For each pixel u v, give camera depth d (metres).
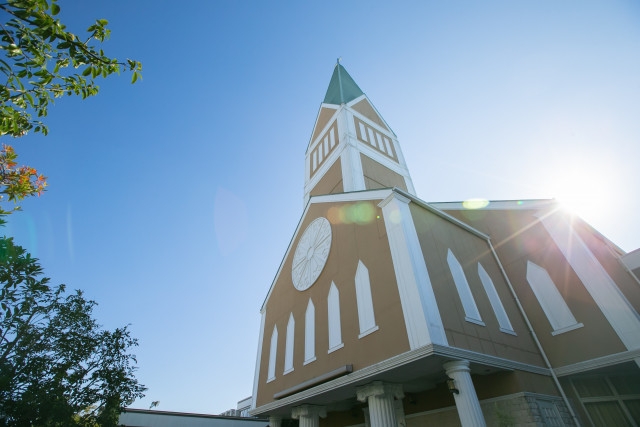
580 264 13.91
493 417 11.21
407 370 10.39
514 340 12.98
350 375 11.50
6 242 7.42
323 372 13.19
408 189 27.50
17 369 8.66
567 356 13.07
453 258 13.63
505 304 14.45
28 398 8.20
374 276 12.59
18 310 7.93
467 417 8.92
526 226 16.52
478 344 11.03
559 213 15.59
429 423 13.26
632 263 14.09
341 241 15.62
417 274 10.92
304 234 19.34
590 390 12.71
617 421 11.84
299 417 14.72
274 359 17.81
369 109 32.44
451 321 10.73
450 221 15.35
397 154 30.19
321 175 27.47
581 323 13.13
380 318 11.45
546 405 11.35
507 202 17.80
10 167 6.64
